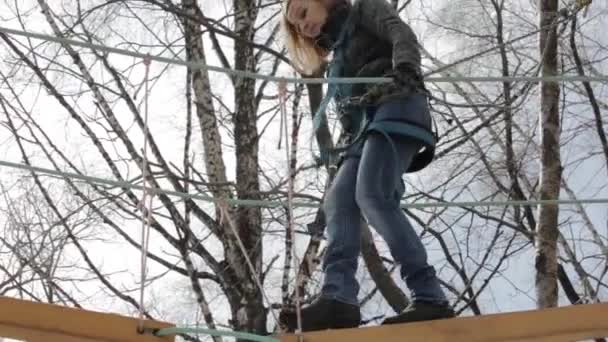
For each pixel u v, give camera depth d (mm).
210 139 9430
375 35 4484
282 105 4219
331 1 4590
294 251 3922
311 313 4141
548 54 8445
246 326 8398
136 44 9773
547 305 7691
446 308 4047
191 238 8992
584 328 3656
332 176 5094
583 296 9273
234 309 8570
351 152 4453
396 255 4109
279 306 8594
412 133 4250
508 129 9672
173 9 8617
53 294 9500
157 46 9727
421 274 4086
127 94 9781
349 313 4160
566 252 9547
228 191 8969
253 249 8734
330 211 4367
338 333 3652
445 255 9234
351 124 4559
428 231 9336
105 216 9312
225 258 8797
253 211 8930
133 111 9719
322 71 8031
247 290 8547
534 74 8477
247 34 9719
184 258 8914
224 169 9391
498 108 8406
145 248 3938
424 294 4055
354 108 4535
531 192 9680
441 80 4391
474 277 8898
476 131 8828
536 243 7980
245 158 9164
